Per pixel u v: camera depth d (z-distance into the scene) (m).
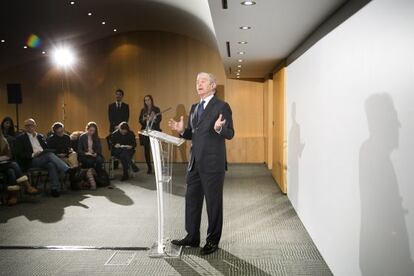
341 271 2.86
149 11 7.88
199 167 3.49
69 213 5.09
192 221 3.71
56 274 3.19
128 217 4.89
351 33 2.58
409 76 1.71
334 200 3.04
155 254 3.53
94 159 6.80
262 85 9.89
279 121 6.59
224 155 3.52
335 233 3.02
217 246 3.67
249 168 8.98
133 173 7.99
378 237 2.10
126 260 3.47
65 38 8.93
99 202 5.67
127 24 9.12
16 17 6.82
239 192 6.29
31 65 10.33
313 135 3.85
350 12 2.60
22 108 10.47
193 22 7.70
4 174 5.71
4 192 6.13
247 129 9.96
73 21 7.75
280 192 6.28
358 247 2.45
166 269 3.26
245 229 4.34
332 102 3.08
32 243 3.93
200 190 3.67
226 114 3.45
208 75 3.51
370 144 2.21
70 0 6.43
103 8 7.25
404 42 1.76
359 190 2.42
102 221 4.71
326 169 3.30
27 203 5.65
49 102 10.39
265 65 7.02
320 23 3.48
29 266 3.36
